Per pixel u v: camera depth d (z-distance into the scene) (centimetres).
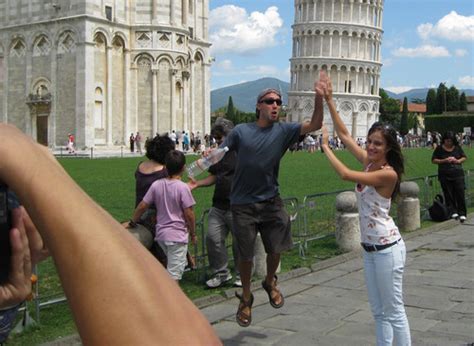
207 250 1045
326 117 11388
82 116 5503
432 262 1256
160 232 912
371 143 658
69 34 5588
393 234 647
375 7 11938
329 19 11500
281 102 752
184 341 94
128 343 91
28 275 128
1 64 6106
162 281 99
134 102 5866
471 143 9688
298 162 4803
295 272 1136
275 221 766
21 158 100
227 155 1009
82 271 94
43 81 5803
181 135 5925
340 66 11556
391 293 645
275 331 820
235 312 905
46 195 98
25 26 5888
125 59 5809
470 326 835
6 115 6088
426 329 823
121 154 5438
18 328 788
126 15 5819
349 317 880
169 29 5891
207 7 6681
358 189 668
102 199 2108
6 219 122
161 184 918
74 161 4609
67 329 804
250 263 760
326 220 1609
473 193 2425
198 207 1964
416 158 5428
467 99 15738
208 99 6712
